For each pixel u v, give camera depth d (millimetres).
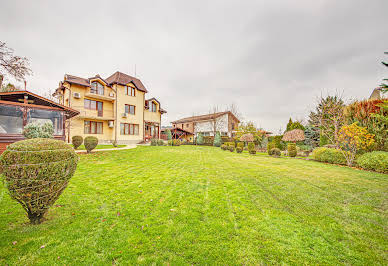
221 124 34312
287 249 2246
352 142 8758
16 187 2480
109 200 3934
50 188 2701
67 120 17500
